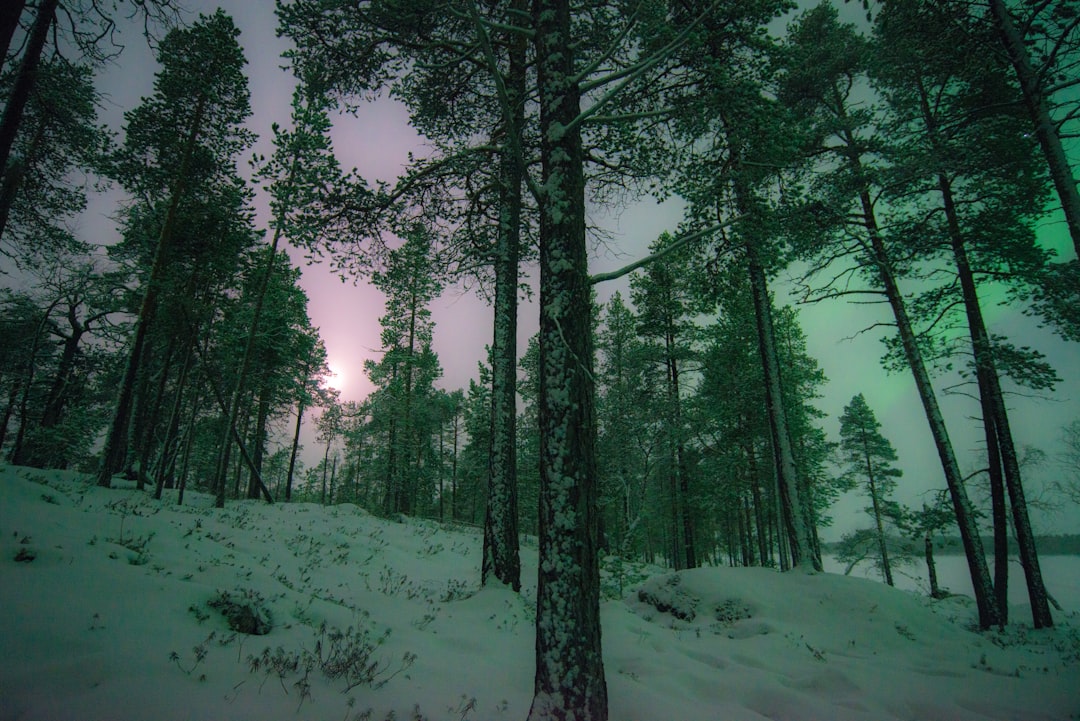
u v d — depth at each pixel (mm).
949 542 20391
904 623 8703
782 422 11797
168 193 16906
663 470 22297
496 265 11266
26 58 6781
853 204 11820
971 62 8102
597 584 3953
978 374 12648
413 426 30875
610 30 7738
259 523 13484
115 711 3277
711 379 22672
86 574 5004
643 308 23109
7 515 5742
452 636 6559
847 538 26500
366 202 9156
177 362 21734
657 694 5125
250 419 29203
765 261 7496
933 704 5391
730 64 6148
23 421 21578
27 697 3230
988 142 8891
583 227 4816
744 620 9102
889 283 12875
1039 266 10648
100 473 14445
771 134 5797
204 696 3680
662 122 7008
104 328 21578
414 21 7812
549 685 3621
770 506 24406
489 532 9562
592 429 4219
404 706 4219
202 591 5434
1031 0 6832
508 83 10320
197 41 15641
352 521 17484
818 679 6055
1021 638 9859
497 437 10125
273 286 24031
